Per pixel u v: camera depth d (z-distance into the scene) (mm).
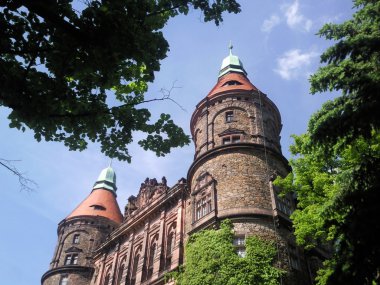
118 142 12633
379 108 11625
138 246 39594
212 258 24812
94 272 46000
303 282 25391
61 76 10859
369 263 10742
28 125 11219
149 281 33938
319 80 15727
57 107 11305
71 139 12211
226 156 30391
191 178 32688
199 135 35094
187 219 34031
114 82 11406
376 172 12234
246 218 26266
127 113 12391
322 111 16609
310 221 20922
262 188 28281
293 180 23812
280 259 24812
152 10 11812
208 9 12172
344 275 11023
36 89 10844
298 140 23828
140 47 11031
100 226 52562
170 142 13211
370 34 15008
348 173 14078
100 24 10180
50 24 10312
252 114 34250
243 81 39344
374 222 10828
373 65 13992
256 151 30625
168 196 38000
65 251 50281
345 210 14641
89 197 57594
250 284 22984
